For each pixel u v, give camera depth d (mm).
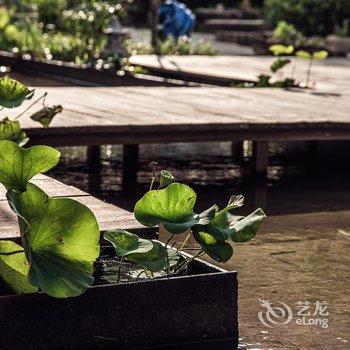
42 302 5004
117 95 12133
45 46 21344
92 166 10961
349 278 6746
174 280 5250
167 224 5227
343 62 19703
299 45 23391
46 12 23875
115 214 6516
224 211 5449
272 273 6832
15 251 4957
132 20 40000
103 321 5121
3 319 4945
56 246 4980
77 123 9484
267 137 10102
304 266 7023
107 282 5418
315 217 8727
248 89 13164
